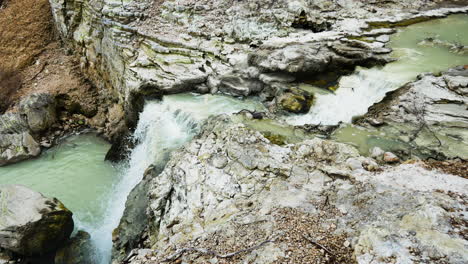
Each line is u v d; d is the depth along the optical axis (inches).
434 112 278.8
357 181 218.2
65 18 550.6
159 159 306.0
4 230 268.1
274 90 354.6
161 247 215.0
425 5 522.6
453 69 325.7
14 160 421.1
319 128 300.8
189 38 423.5
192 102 374.9
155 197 255.1
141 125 390.3
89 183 392.8
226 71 385.1
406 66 346.0
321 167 236.5
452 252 148.6
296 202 212.1
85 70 546.6
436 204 179.2
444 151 245.6
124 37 445.1
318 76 362.0
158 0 479.2
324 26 436.5
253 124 313.4
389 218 179.3
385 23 455.2
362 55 354.9
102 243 314.0
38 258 290.2
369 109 310.2
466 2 540.4
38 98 472.1
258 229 197.2
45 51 586.2
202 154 268.4
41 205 289.3
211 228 209.2
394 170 225.9
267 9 450.9
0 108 498.9
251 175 241.0
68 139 474.9
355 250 163.8
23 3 611.2
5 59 556.1
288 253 173.6
